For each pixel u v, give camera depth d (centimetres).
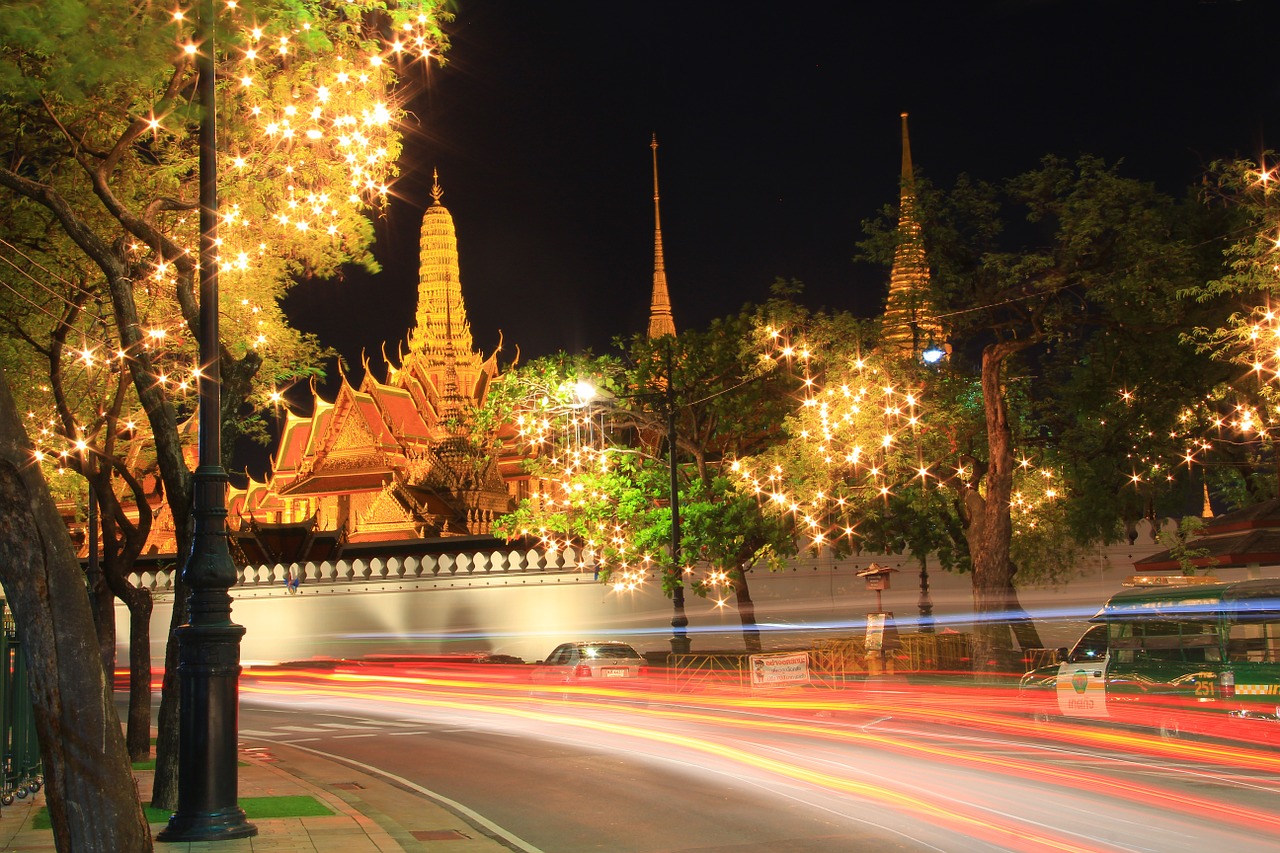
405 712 3142
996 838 1161
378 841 1225
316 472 7781
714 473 3891
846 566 4247
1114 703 1988
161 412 1522
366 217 1969
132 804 770
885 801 1416
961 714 2436
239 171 1886
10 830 1285
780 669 3020
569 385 3550
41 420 2330
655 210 9050
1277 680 1753
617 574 4091
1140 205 2777
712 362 3662
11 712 1507
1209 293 2444
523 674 3897
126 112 1678
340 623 4872
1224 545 2692
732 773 1725
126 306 1499
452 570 4697
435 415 7662
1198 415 3294
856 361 3197
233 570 1245
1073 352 3441
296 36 1510
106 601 2327
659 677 3309
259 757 2166
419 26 1636
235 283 2197
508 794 1617
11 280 1998
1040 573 3728
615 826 1329
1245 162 2398
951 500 3497
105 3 1147
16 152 1919
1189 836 1152
